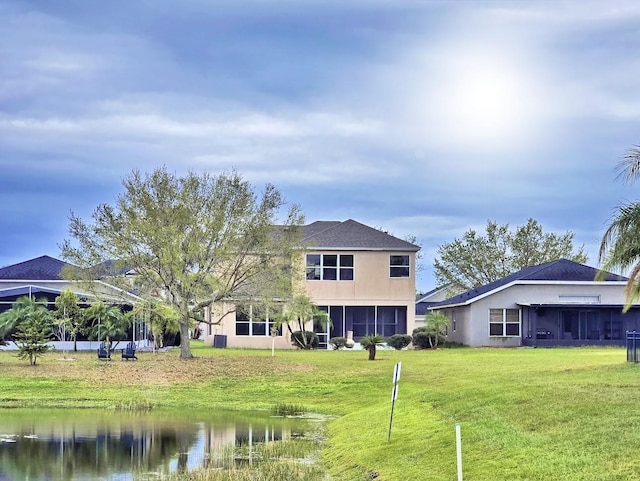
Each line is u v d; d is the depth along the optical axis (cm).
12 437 2717
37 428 2906
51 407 3431
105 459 2347
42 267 5906
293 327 5819
